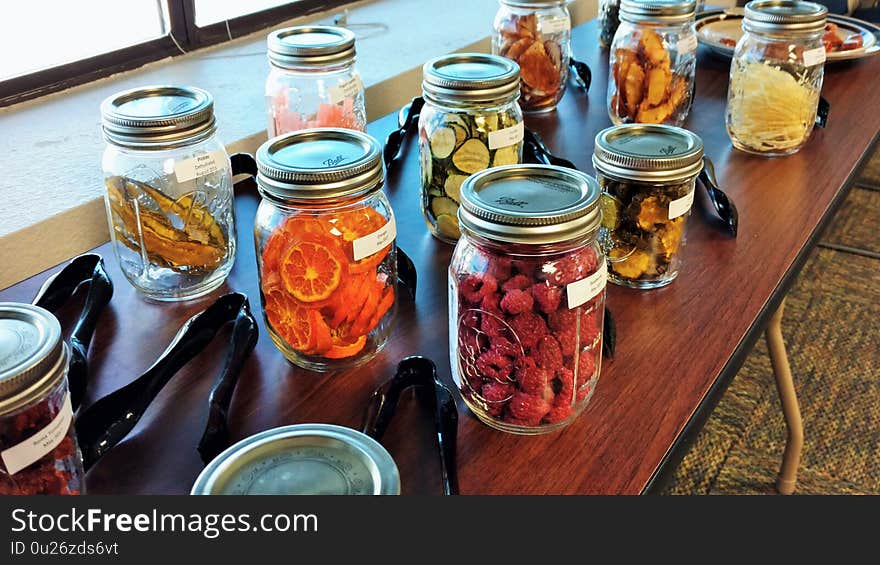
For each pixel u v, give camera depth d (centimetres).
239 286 82
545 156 97
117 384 67
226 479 47
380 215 66
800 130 109
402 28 179
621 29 113
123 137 69
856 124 123
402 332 74
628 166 75
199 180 76
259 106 131
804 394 168
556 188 60
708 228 93
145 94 77
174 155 73
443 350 71
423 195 89
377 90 140
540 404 59
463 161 84
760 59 107
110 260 88
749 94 108
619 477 57
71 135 120
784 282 83
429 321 76
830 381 172
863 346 183
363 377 68
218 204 78
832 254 221
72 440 52
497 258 57
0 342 48
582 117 124
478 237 56
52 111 130
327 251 62
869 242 227
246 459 49
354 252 63
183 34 156
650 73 110
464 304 59
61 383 50
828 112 124
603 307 61
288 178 60
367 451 49
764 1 112
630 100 113
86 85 140
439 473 57
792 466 140
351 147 67
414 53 158
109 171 74
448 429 59
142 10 149
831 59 142
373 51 159
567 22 122
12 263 93
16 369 45
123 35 147
